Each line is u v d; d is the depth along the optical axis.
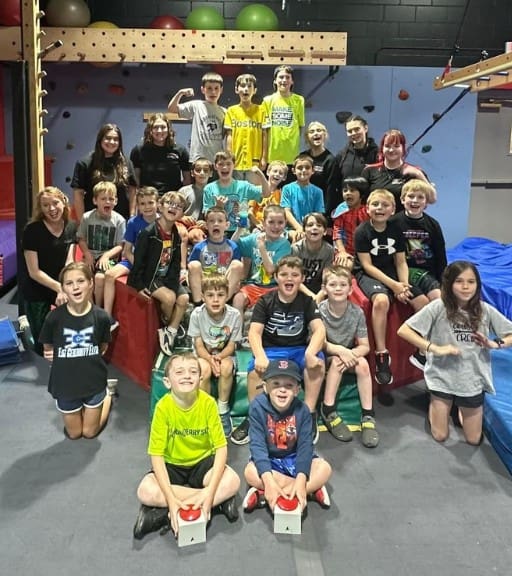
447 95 6.64
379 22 6.64
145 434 3.09
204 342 3.09
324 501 2.50
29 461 2.82
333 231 4.23
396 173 4.16
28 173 4.41
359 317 3.20
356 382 3.21
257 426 2.51
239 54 5.85
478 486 2.68
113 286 3.78
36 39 4.30
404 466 2.83
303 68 6.49
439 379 2.99
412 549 2.26
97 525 2.38
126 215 4.56
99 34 5.74
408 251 3.65
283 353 3.09
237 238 4.21
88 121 6.49
